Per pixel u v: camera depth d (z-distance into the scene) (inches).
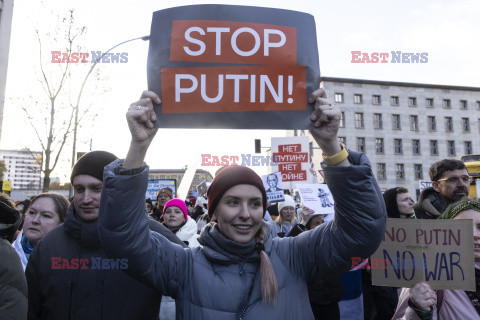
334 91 1600.6
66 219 77.0
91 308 72.3
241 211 63.3
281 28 66.6
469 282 72.6
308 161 334.6
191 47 65.4
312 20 68.0
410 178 1621.6
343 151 60.2
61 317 72.7
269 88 64.9
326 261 62.7
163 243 65.3
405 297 79.0
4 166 1264.8
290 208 242.8
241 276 62.6
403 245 77.5
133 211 57.0
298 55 65.7
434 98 1702.8
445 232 75.5
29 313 76.9
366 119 1615.4
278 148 341.1
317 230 67.4
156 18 66.6
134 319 72.2
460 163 123.4
